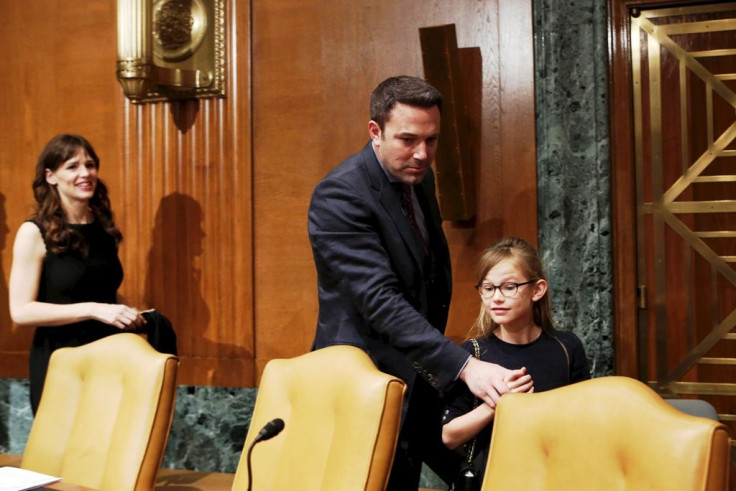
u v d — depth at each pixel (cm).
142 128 461
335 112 430
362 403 189
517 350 256
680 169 390
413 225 247
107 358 251
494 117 402
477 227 404
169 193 456
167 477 435
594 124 388
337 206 235
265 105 442
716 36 385
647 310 394
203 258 450
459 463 244
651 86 393
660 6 389
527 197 397
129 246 462
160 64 449
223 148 447
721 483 138
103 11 468
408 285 241
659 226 393
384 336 229
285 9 438
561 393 165
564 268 391
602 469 154
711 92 386
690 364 388
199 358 450
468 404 243
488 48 403
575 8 391
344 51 428
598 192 388
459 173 387
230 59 445
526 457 165
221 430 445
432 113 228
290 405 211
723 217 386
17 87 484
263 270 442
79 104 473
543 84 394
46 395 258
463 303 406
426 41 375
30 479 203
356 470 185
